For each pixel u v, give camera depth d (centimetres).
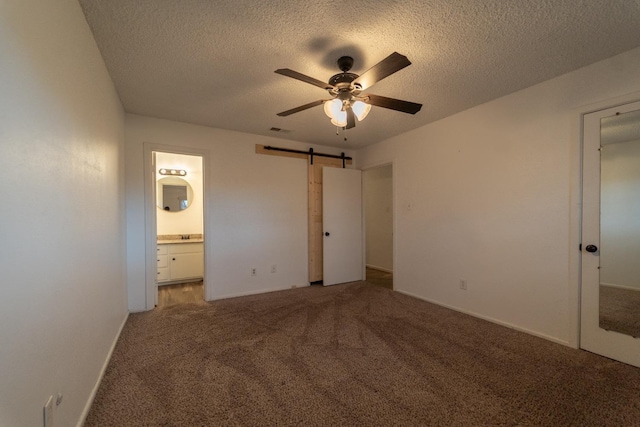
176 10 163
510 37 190
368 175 629
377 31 184
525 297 265
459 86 261
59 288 124
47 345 112
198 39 191
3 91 84
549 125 247
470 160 313
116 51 203
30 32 101
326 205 460
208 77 243
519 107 268
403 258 403
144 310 332
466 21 174
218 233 381
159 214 501
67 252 133
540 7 162
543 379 190
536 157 256
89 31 176
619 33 185
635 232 205
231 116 337
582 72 228
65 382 130
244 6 161
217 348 236
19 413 91
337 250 470
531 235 260
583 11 165
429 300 364
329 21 174
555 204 244
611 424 150
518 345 239
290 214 441
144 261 334
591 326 225
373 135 416
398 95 279
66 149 134
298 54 210
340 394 176
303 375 196
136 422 152
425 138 368
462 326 281
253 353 227
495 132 288
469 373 198
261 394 175
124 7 160
